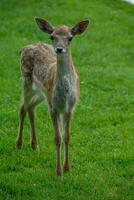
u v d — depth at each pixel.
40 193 12.98
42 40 28.77
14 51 26.47
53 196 12.80
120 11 34.50
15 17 31.91
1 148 15.80
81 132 17.45
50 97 14.20
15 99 20.48
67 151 14.14
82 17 32.12
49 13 32.47
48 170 14.38
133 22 32.72
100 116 18.95
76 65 25.25
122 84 22.78
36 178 13.77
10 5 33.84
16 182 13.55
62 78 13.78
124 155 15.36
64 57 13.67
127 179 13.99
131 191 13.21
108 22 32.09
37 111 19.19
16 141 16.06
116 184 13.60
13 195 13.01
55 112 14.06
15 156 15.29
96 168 14.59
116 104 20.39
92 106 20.03
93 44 28.64
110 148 16.08
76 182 13.52
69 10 33.19
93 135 17.20
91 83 22.61
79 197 12.75
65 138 14.09
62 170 14.05
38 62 15.40
